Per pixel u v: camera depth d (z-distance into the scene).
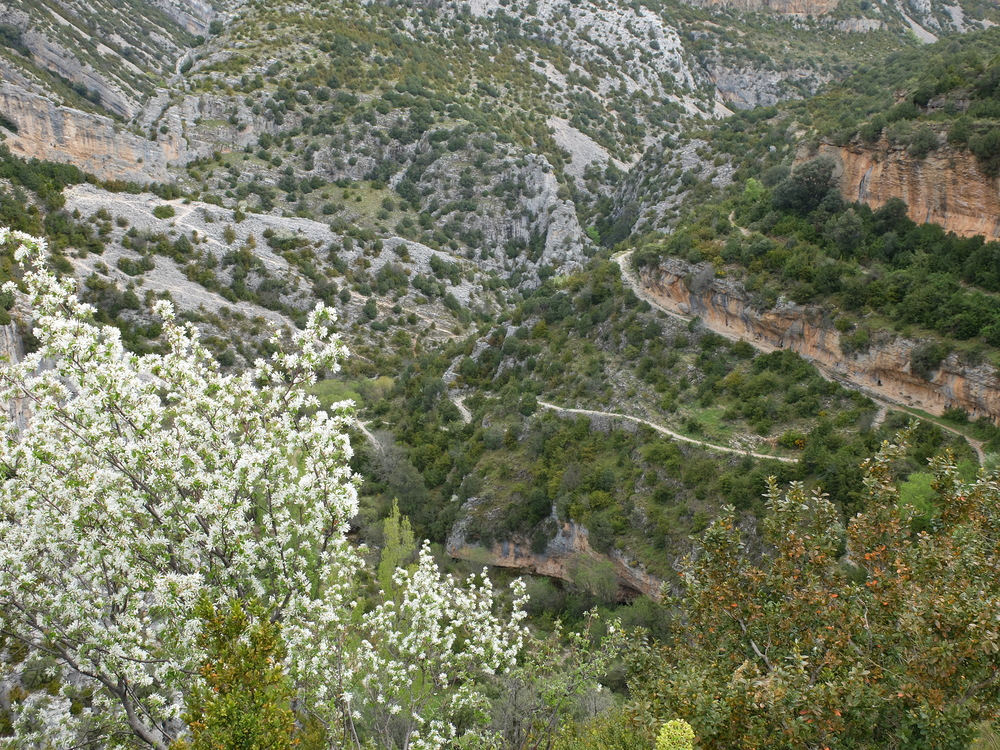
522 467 51.47
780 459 40.03
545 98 149.50
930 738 11.14
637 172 106.19
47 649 14.57
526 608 42.50
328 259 91.06
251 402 16.20
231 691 11.05
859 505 32.09
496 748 18.61
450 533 50.03
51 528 14.30
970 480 27.44
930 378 38.75
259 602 12.55
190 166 108.38
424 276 97.94
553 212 114.88
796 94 159.62
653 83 164.38
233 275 79.81
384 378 75.06
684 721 12.02
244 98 119.12
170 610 13.91
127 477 14.94
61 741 14.79
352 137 121.62
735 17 186.75
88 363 14.48
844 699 11.34
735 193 70.69
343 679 16.88
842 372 43.66
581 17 174.50
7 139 86.31
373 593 34.44
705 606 15.36
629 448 46.91
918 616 11.62
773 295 47.81
